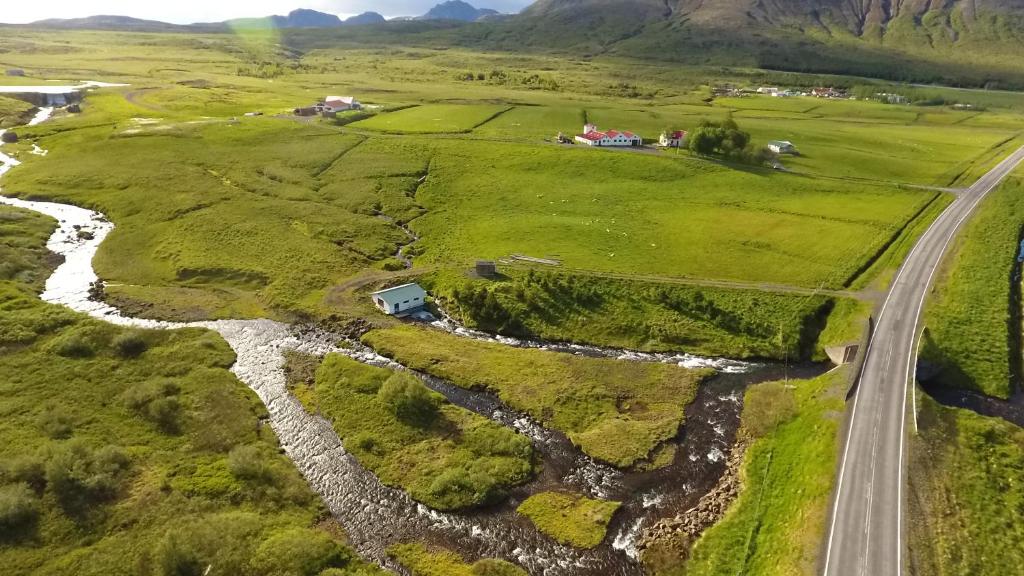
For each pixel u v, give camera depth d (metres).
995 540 46.09
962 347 75.19
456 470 55.53
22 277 91.19
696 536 50.12
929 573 43.19
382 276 96.94
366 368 72.12
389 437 60.97
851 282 93.25
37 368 67.25
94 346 72.50
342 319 84.00
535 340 81.44
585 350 79.12
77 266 98.00
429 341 79.25
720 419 65.88
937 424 59.94
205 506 49.69
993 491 51.53
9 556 43.31
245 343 78.44
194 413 62.25
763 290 90.25
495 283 92.31
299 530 48.12
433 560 47.00
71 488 49.38
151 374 68.81
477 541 49.25
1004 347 75.19
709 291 90.25
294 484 53.62
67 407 60.91
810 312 84.62
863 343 73.50
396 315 86.31
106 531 46.38
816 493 51.19
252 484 52.84
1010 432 59.50
